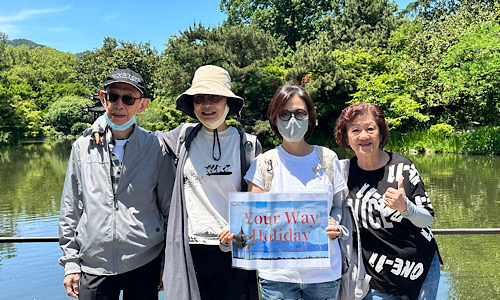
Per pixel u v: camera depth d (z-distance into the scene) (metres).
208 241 2.54
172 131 2.85
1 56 80.62
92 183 2.61
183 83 28.69
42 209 10.91
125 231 2.57
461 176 14.74
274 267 2.40
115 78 2.58
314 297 2.46
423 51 27.41
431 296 2.59
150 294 2.70
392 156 2.64
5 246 7.28
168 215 2.79
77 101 56.94
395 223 2.52
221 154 2.63
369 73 29.45
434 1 33.06
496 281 5.61
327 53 28.94
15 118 40.03
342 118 2.68
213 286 2.62
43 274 5.97
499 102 22.25
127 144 2.63
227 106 2.69
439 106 25.47
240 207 2.43
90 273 2.58
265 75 29.08
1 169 20.25
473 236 7.69
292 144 2.56
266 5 43.09
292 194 2.42
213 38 29.34
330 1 42.88
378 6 38.97
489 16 23.72
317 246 2.41
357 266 2.59
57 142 43.78
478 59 21.06
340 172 2.60
